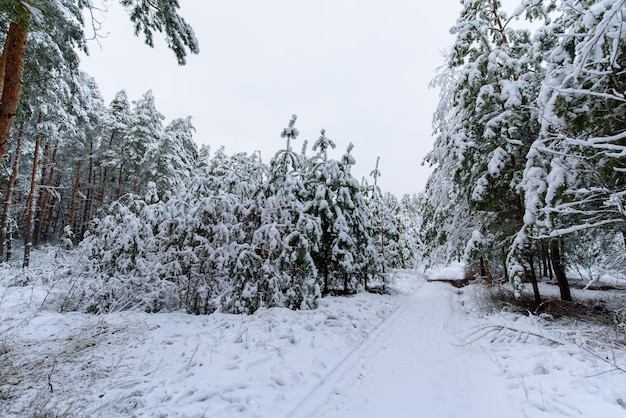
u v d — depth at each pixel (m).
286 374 4.40
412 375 4.76
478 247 8.79
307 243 8.48
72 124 16.66
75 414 3.23
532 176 6.88
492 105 9.22
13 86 4.87
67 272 9.93
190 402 3.55
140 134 24.97
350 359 5.43
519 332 6.16
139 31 6.47
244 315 7.44
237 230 8.83
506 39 9.80
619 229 7.15
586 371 4.25
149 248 8.98
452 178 10.24
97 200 29.56
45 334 6.10
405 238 30.66
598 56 4.85
